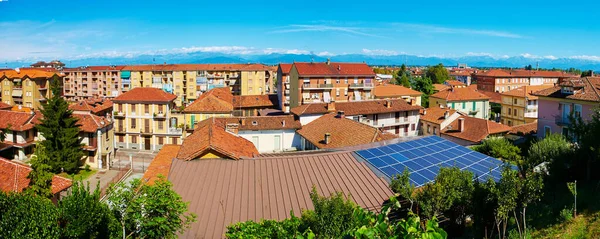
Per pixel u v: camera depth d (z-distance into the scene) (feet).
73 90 451.53
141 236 51.08
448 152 89.40
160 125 222.69
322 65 268.21
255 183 70.18
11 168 95.25
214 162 78.38
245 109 270.87
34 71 317.63
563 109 135.54
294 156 81.92
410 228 27.17
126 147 226.58
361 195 66.33
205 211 61.36
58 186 96.12
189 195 66.08
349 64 277.03
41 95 299.17
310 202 64.23
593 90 126.82
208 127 110.93
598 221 51.49
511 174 49.49
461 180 55.98
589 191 65.98
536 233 52.37
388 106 207.00
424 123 209.05
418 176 73.36
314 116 187.62
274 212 61.16
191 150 85.56
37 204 49.26
